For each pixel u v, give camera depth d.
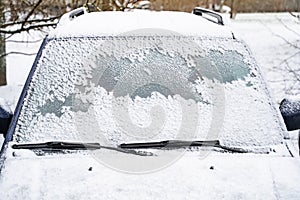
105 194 2.51
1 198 2.49
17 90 8.11
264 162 2.81
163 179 2.63
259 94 3.29
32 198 2.49
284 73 9.98
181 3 10.93
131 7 7.27
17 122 3.04
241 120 3.11
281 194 2.55
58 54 3.39
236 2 22.19
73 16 4.10
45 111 3.09
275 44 14.67
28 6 7.27
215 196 2.51
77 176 2.65
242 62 3.45
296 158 2.87
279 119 3.16
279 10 21.62
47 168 2.71
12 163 2.75
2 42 8.43
